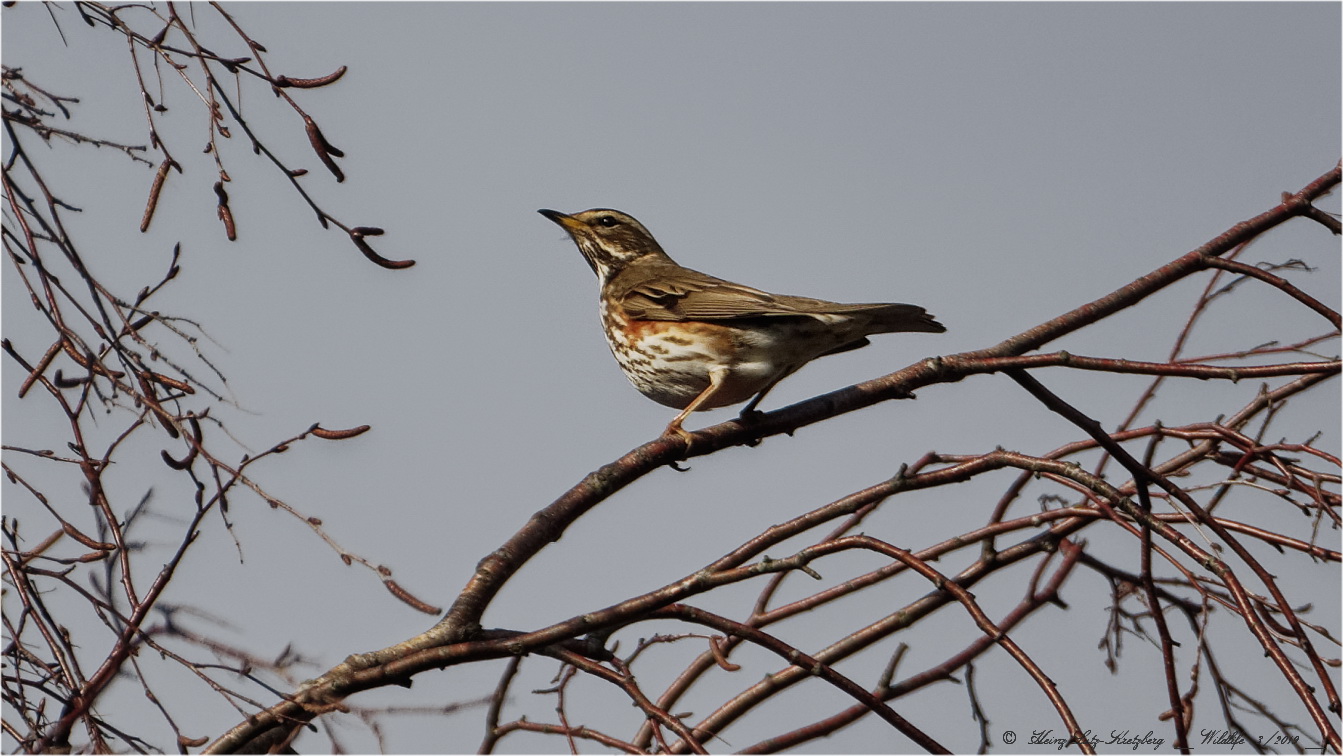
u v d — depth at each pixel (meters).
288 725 9.52
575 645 10.04
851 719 14.36
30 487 9.14
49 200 8.97
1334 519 11.01
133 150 9.30
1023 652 9.62
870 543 10.31
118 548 9.09
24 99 9.16
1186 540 10.48
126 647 8.78
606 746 10.92
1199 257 13.43
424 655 9.92
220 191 9.34
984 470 11.56
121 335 9.20
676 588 10.33
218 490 9.08
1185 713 10.51
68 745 8.68
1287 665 9.58
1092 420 11.83
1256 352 13.55
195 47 9.12
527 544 11.23
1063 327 13.27
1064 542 14.56
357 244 9.46
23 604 8.84
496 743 12.05
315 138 9.38
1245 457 11.67
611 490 12.05
